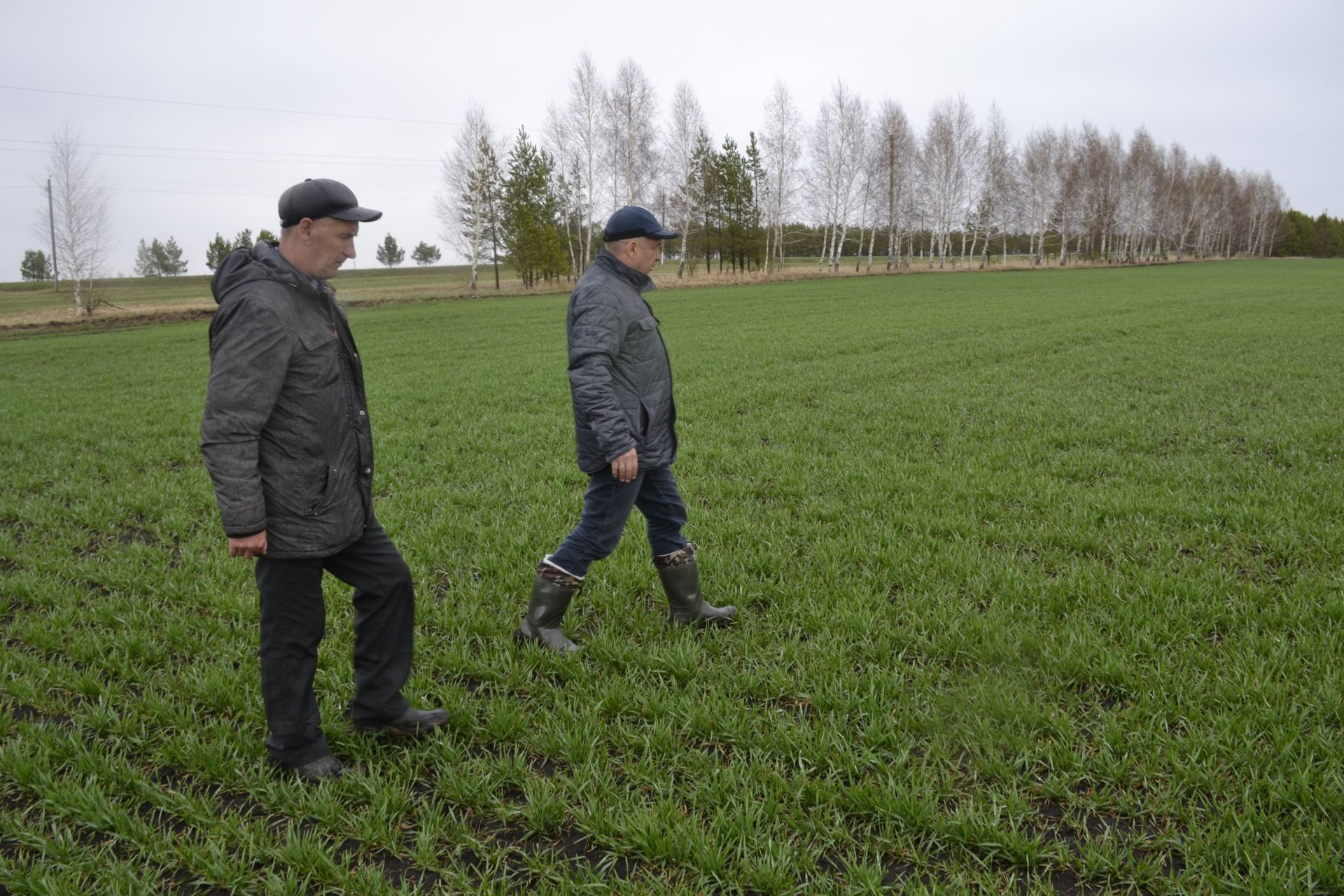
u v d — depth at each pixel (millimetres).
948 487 6324
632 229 3570
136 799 2771
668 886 2287
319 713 2963
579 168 57219
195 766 2904
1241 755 2684
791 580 4492
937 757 2809
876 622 3912
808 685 3330
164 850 2477
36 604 4605
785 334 20172
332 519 2754
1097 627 3756
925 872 2334
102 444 9273
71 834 2500
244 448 2531
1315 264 79875
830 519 5684
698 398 11141
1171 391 10633
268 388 2566
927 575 4480
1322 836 2289
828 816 2543
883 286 46656
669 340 19703
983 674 3334
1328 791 2461
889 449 7875
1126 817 2531
